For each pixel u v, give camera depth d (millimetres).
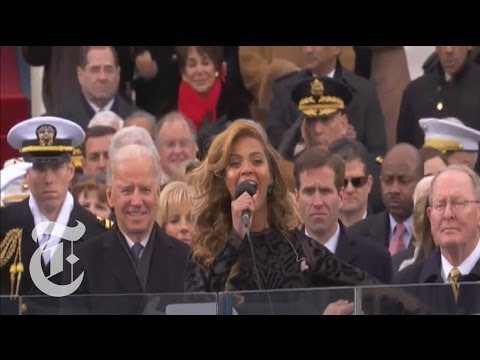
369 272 19359
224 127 21391
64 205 19953
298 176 19359
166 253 18453
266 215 17125
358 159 20062
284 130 21234
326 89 21062
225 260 17141
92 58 21703
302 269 16984
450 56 20766
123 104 21719
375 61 21172
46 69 22031
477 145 20516
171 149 21016
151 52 21688
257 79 21453
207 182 17344
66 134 20391
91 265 18406
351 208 19828
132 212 18547
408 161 20078
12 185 20250
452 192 18047
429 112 20828
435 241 18297
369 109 21094
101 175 20516
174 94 21688
